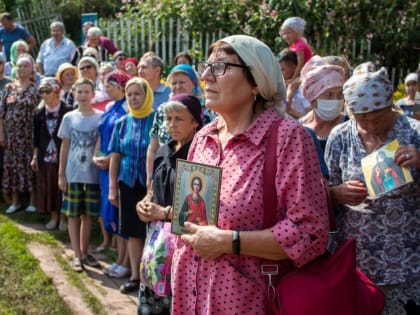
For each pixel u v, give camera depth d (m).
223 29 10.15
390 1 9.21
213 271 2.23
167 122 3.46
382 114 2.63
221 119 2.47
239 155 2.24
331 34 9.37
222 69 2.23
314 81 3.42
